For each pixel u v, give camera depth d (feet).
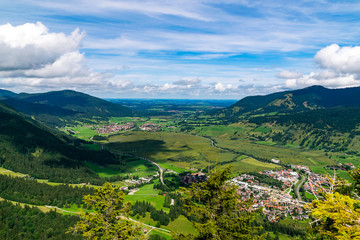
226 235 78.84
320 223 65.51
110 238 100.89
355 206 57.52
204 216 86.12
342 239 49.75
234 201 85.56
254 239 78.13
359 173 68.03
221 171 86.84
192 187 91.86
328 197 60.54
